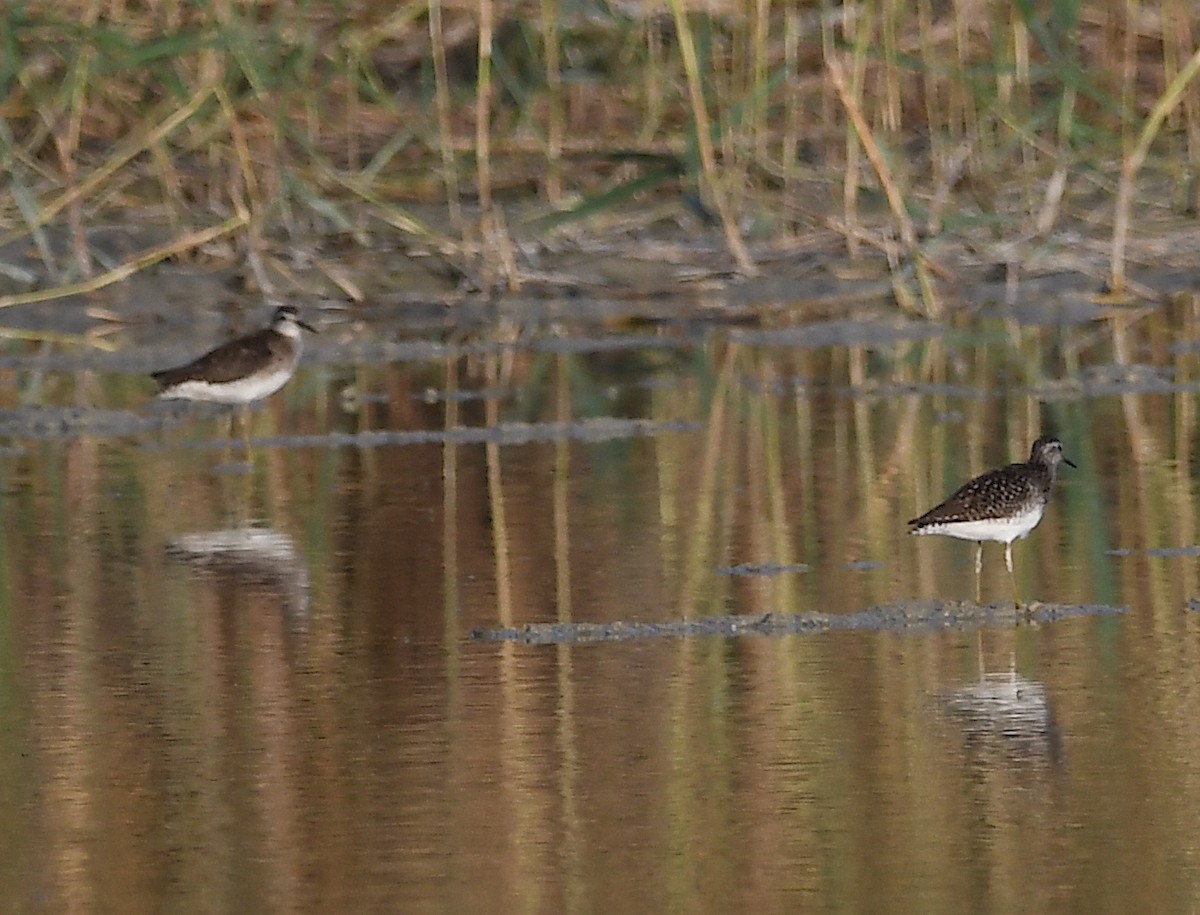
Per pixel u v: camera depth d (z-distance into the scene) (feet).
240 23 79.92
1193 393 66.80
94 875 30.96
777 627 42.50
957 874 30.27
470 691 38.91
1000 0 84.38
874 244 80.74
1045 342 75.72
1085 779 33.83
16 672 40.63
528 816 32.81
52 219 82.38
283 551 49.62
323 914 29.40
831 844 31.42
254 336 64.03
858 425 63.10
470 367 74.02
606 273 82.99
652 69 81.41
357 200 84.38
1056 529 50.19
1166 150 87.61
